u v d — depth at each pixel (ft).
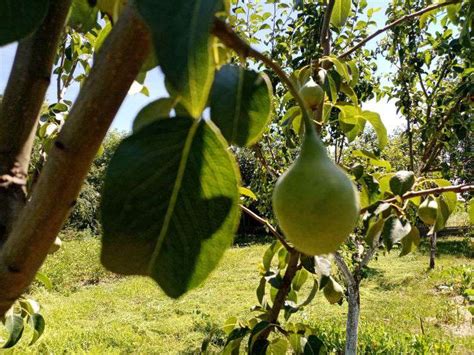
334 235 0.66
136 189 0.53
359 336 8.41
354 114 2.00
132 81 0.48
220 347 8.70
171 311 11.22
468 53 4.46
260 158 3.40
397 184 1.87
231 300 11.91
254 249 20.66
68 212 0.52
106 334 9.56
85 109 0.48
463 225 17.52
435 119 4.82
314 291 2.29
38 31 0.69
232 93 0.69
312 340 1.98
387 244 1.79
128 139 0.54
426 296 11.49
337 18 2.22
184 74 0.37
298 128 1.82
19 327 1.90
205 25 0.38
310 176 0.67
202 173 0.55
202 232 0.55
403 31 5.52
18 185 0.70
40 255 0.53
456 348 8.14
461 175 5.94
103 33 0.83
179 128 0.54
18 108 0.70
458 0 2.16
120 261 0.53
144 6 0.38
